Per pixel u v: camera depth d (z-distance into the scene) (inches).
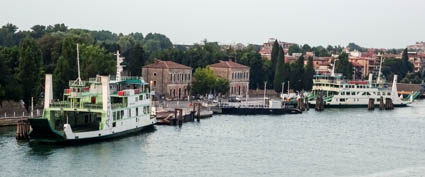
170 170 4028.1
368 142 5477.4
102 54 7381.9
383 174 4165.8
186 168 4106.8
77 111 4872.0
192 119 6397.6
